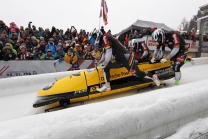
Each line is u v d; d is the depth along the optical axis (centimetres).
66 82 328
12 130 135
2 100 391
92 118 159
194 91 240
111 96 381
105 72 339
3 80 423
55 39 739
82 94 329
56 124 145
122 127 166
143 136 188
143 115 181
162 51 438
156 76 375
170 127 211
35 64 566
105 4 729
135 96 218
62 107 333
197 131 214
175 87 258
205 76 545
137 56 475
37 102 298
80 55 684
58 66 601
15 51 568
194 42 1005
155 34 394
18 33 730
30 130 136
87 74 345
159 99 208
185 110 215
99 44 359
